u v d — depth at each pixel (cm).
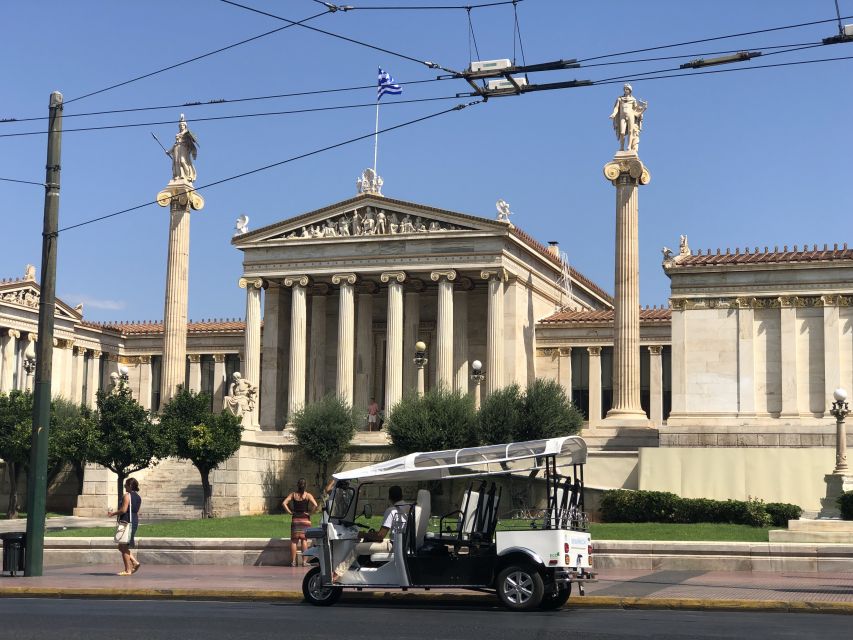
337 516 2961
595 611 2823
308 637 2162
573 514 2897
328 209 8394
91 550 4156
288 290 8850
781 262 6844
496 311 8000
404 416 6881
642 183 7169
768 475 6103
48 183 3719
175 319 7950
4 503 7494
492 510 2872
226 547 4091
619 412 7000
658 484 6278
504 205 8081
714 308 6950
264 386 8681
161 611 2705
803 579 3491
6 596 3216
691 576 3597
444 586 2841
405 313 8644
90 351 10138
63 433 6575
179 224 8050
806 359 6788
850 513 4831
